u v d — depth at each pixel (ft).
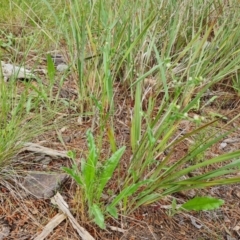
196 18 2.65
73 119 2.16
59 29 2.55
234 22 2.63
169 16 2.59
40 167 1.84
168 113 1.61
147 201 1.68
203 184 1.53
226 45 2.51
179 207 1.66
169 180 1.59
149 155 1.62
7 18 3.07
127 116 2.20
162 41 2.56
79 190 1.65
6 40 2.79
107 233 1.62
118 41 2.22
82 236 1.58
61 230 1.61
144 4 2.57
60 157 1.90
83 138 2.06
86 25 2.23
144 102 2.20
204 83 2.20
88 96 2.23
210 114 2.30
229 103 2.53
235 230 1.73
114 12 2.53
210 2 2.71
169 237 1.65
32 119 1.97
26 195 1.72
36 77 2.19
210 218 1.77
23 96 1.99
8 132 1.85
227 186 1.93
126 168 1.77
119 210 1.68
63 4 3.07
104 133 2.05
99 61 2.28
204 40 1.97
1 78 1.94
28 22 3.04
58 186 1.76
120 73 2.45
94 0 2.33
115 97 2.32
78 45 2.18
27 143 1.90
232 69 2.46
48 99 2.17
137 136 1.71
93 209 1.54
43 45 2.65
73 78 2.38
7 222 1.62
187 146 2.08
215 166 2.02
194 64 2.32
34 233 1.59
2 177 1.76
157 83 2.29
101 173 1.57
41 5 3.14
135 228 1.66
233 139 2.21
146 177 1.69
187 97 1.90
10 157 1.79
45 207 1.69
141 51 2.38
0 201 1.69
